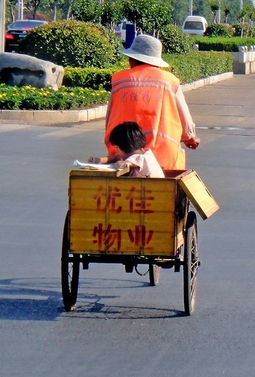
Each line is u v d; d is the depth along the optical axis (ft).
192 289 49.42
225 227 71.26
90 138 118.83
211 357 42.09
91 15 228.84
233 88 216.74
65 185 86.89
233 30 402.72
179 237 48.32
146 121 52.13
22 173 92.22
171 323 47.29
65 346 43.39
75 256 48.44
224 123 142.00
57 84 158.10
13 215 73.92
